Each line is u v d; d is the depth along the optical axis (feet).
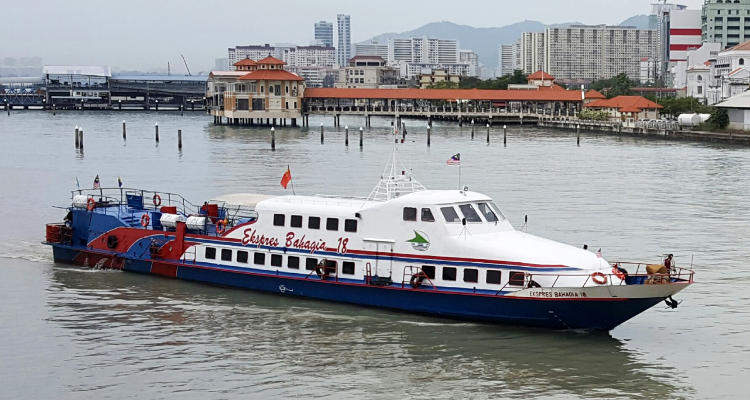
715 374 114.93
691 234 207.31
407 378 113.09
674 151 453.99
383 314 137.69
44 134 556.51
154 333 129.70
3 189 282.77
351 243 140.56
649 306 124.57
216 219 164.04
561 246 136.26
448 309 133.49
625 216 234.38
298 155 415.85
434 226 134.21
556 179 321.73
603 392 108.99
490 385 110.93
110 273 163.22
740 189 294.46
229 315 138.00
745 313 139.85
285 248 146.41
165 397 106.73
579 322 127.65
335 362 118.42
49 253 180.04
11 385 109.91
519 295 127.34
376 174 333.21
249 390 108.99
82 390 108.68
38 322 134.51
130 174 327.88
